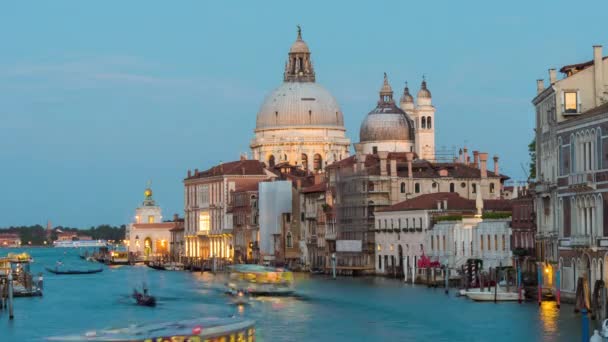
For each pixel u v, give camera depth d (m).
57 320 138.50
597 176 116.62
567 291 125.81
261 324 128.62
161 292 181.38
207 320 92.12
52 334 123.56
